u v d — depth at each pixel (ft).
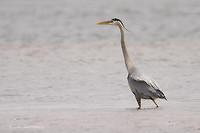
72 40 120.37
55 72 72.74
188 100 50.72
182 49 98.53
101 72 72.18
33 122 40.70
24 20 176.14
